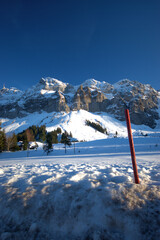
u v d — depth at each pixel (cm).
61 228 204
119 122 17362
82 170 489
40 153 3231
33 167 682
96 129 11838
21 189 301
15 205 250
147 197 236
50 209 235
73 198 252
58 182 325
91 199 242
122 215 203
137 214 202
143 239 169
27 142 4384
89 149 3466
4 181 361
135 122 17800
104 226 197
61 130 10075
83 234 192
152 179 330
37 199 260
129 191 255
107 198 238
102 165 675
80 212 221
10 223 221
